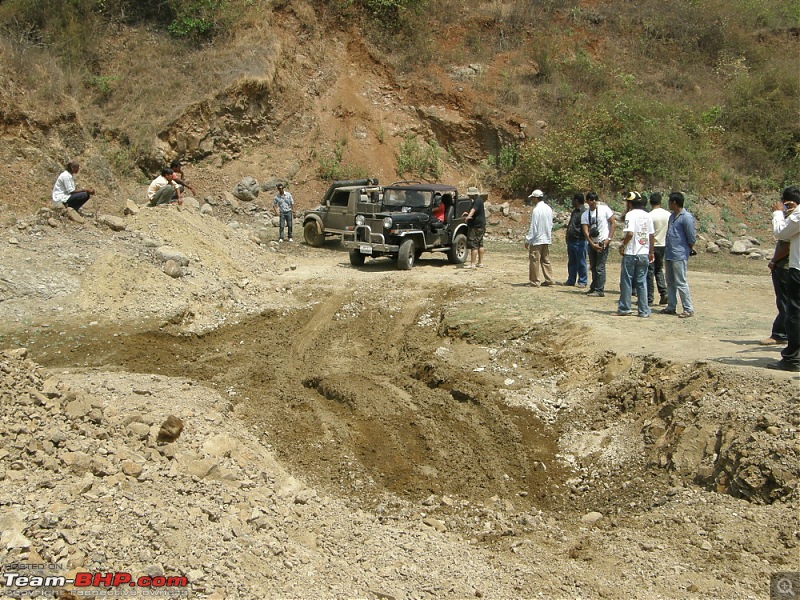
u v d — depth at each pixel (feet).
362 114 93.86
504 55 103.50
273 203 75.10
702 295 46.65
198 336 41.68
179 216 55.06
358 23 101.04
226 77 87.40
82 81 85.71
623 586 18.31
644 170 87.35
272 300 49.42
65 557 15.99
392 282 52.75
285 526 20.84
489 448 28.30
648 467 25.59
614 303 42.98
